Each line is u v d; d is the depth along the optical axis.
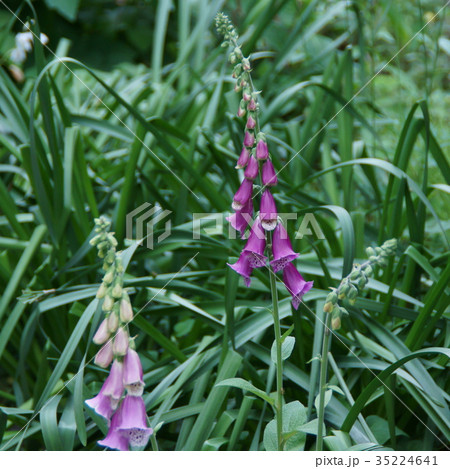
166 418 1.25
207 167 1.57
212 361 1.31
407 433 1.33
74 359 1.42
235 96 1.74
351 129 1.61
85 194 1.52
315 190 2.09
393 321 1.43
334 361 1.30
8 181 1.68
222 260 1.51
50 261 1.44
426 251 1.41
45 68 1.35
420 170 1.80
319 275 1.39
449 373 1.30
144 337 1.46
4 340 1.34
